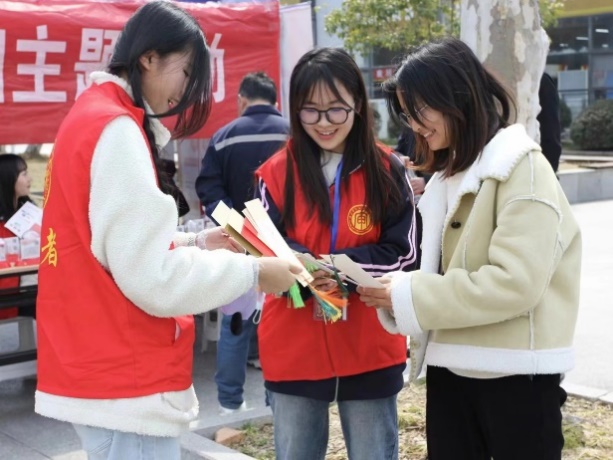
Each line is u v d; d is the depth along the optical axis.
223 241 2.42
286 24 5.33
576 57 19.62
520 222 1.95
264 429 4.06
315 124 2.43
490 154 2.04
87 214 1.82
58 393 1.86
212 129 5.03
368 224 2.50
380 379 2.50
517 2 3.99
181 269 1.82
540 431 2.05
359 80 2.46
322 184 2.49
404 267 2.53
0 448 4.00
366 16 13.95
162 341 1.89
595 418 3.98
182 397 1.95
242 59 5.09
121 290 1.83
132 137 1.82
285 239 2.51
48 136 4.45
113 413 1.83
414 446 3.70
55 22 4.32
